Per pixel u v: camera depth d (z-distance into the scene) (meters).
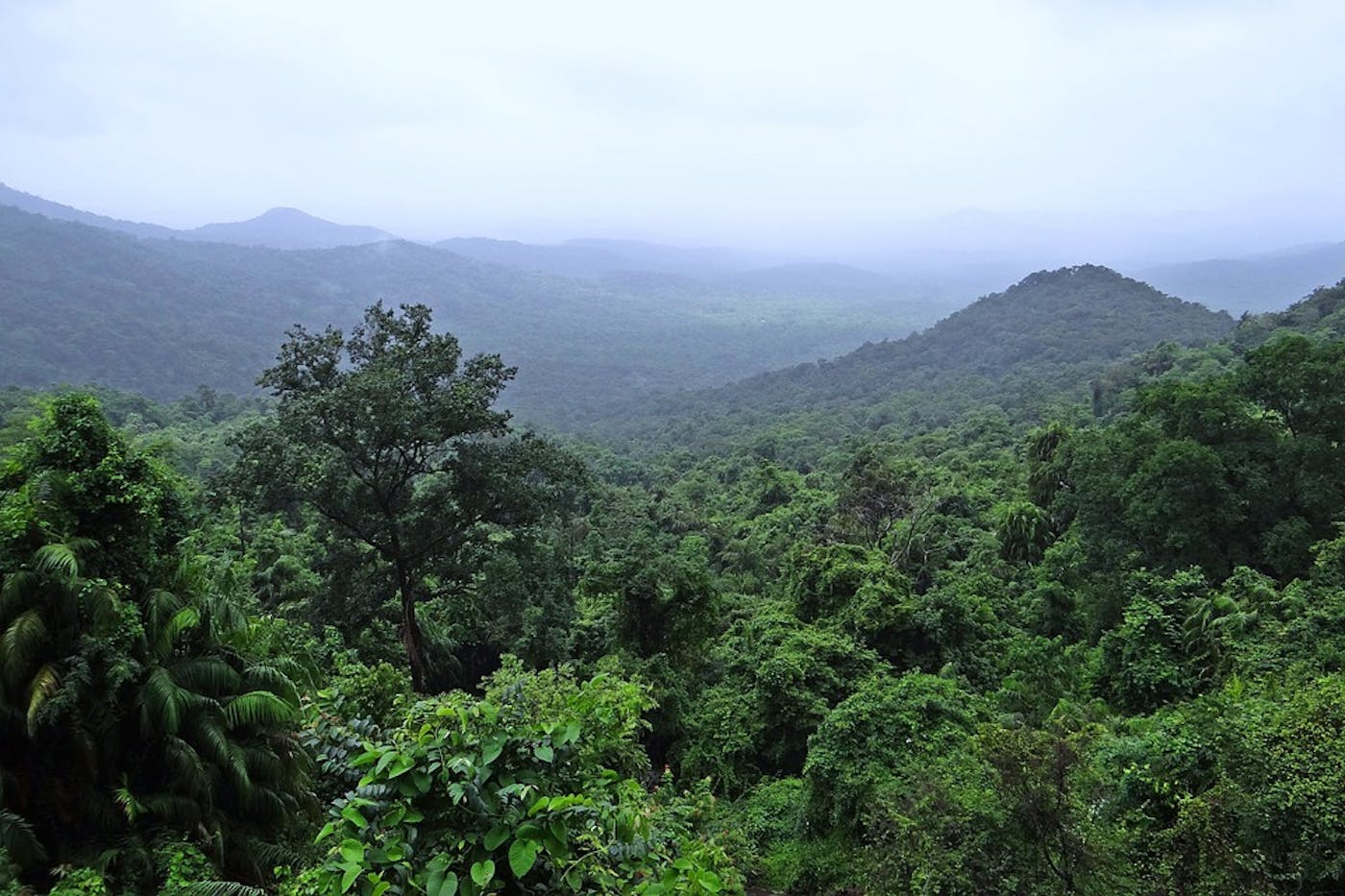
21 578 7.54
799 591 25.53
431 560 20.48
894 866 10.16
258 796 8.82
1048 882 9.09
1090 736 11.68
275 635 10.90
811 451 92.38
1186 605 18.36
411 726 4.86
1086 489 26.89
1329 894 8.45
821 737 15.75
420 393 18.86
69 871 7.21
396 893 3.89
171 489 9.74
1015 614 27.78
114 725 7.93
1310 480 22.31
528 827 4.00
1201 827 9.07
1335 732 9.26
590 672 19.92
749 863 14.13
